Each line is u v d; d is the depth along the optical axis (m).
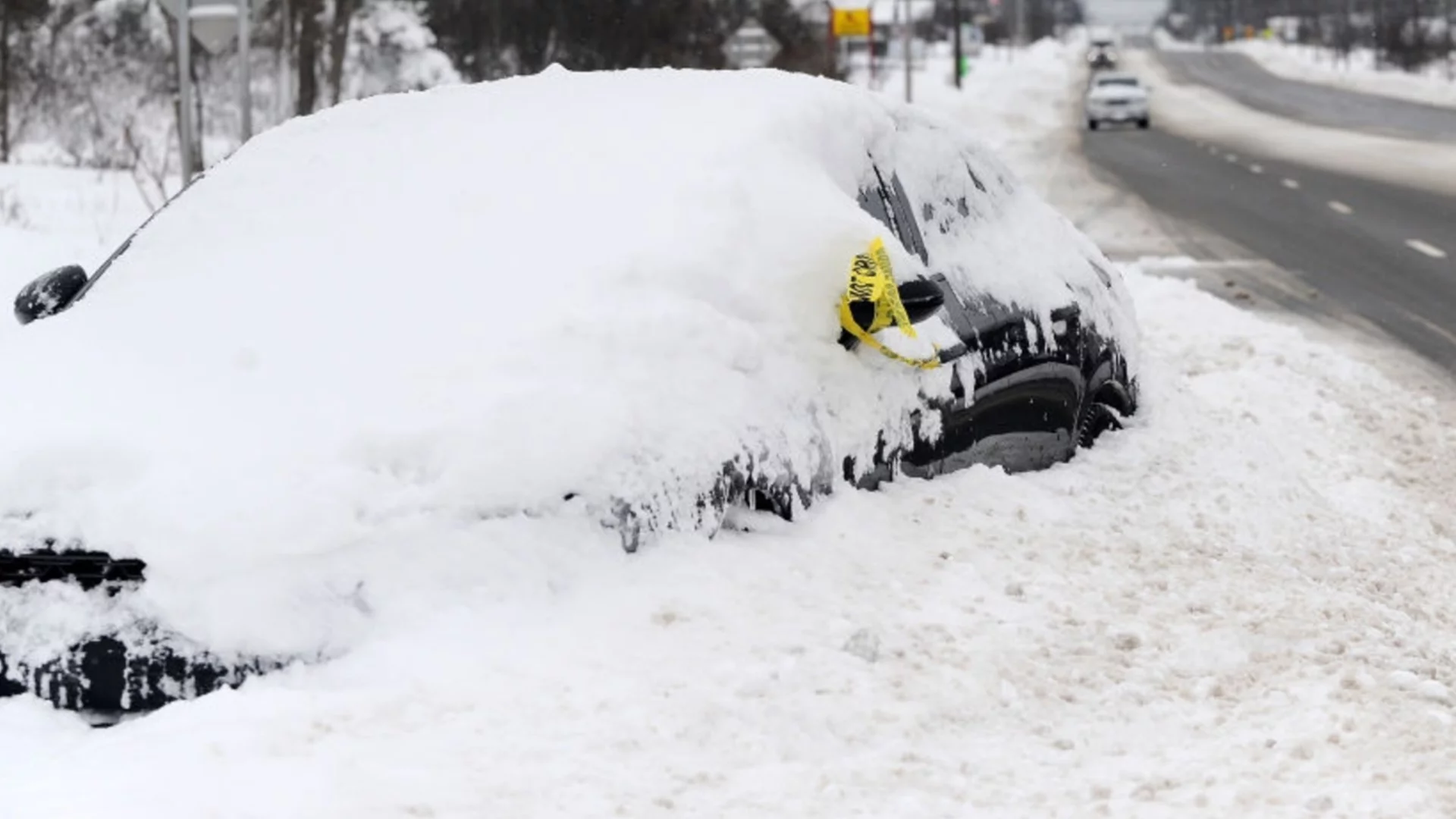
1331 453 15.42
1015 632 8.83
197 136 36.69
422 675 7.63
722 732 7.55
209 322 9.19
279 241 9.85
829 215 9.86
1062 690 8.36
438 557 8.00
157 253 10.12
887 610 8.75
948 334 10.52
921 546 9.52
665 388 8.80
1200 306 22.14
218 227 10.16
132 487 7.85
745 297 9.38
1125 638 8.95
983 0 190.12
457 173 10.09
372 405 8.39
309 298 9.27
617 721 7.49
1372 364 19.77
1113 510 11.23
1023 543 10.00
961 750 7.70
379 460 8.12
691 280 9.25
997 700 8.17
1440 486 14.98
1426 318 22.89
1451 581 12.02
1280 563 11.13
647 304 9.05
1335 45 161.62
